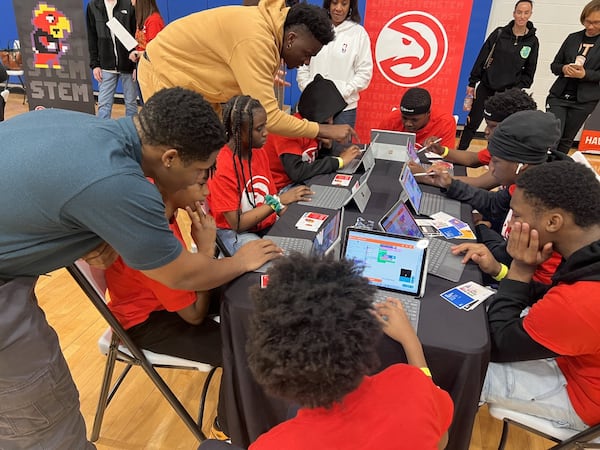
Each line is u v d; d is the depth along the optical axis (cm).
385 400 76
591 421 124
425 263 136
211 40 202
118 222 99
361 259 142
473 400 123
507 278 136
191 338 149
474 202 204
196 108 110
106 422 177
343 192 206
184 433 175
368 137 422
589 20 369
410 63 389
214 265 130
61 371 125
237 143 181
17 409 119
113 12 444
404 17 377
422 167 228
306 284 74
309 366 68
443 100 397
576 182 116
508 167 179
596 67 380
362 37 339
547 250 126
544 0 471
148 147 111
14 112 542
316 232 170
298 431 72
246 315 129
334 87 250
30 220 99
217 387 196
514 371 136
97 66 461
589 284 110
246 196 192
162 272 112
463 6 366
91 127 105
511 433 177
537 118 173
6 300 108
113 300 150
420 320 127
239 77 202
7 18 573
